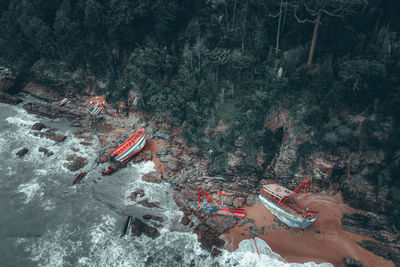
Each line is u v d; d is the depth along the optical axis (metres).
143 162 58.66
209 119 59.97
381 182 46.09
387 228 43.97
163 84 66.44
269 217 47.34
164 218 47.31
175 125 63.91
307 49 54.84
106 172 55.25
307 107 53.16
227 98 60.75
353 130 49.66
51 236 44.41
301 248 42.56
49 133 66.19
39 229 45.47
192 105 60.31
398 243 41.88
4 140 63.75
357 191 47.41
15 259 41.12
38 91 81.25
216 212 47.47
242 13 60.44
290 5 50.78
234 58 56.81
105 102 74.00
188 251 42.47
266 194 49.28
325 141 50.47
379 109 48.72
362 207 47.03
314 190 50.66
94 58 75.88
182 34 65.44
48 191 52.12
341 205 48.31
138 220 46.50
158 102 64.44
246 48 60.38
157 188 52.91
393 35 47.88
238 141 56.09
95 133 66.88
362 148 48.53
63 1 70.38
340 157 49.12
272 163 54.44
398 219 43.53
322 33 53.84
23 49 81.06
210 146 58.69
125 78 72.44
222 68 60.75
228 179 53.88
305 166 51.50
